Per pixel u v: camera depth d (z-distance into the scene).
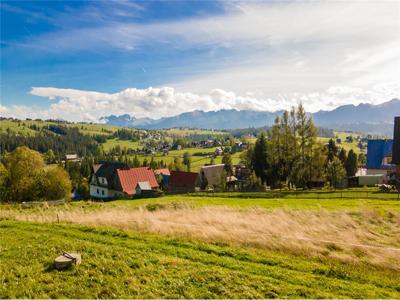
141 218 22.83
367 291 10.95
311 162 63.69
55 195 65.50
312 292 10.84
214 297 10.63
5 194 64.62
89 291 11.09
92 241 17.12
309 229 19.11
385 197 39.47
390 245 16.39
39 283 11.70
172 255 14.63
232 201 43.62
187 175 82.81
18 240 17.58
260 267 13.05
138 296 10.72
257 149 82.25
